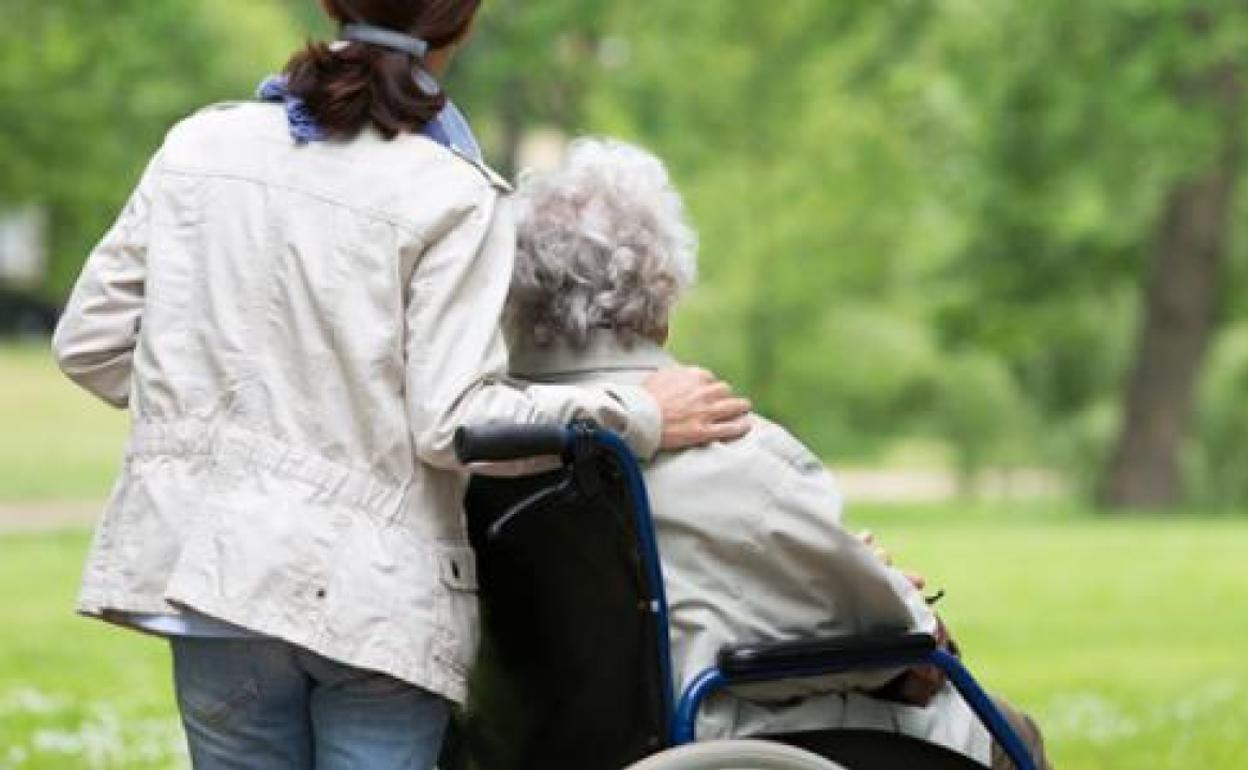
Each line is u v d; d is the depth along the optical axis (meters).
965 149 59.25
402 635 7.00
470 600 7.30
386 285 7.14
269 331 7.16
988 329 62.34
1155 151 53.28
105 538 7.27
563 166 7.87
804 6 57.56
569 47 64.19
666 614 7.39
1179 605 29.09
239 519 6.98
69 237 73.81
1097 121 54.38
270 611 6.92
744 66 57.59
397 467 7.13
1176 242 57.31
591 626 7.64
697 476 7.57
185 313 7.26
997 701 8.61
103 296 7.50
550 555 7.68
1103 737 17.84
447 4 7.52
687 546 7.59
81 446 57.38
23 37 60.12
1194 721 18.86
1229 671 22.86
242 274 7.21
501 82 65.50
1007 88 54.72
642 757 7.50
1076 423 66.31
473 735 8.38
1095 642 25.44
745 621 7.60
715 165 58.38
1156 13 51.75
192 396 7.18
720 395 7.68
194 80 68.62
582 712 7.77
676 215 7.84
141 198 7.52
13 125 65.75
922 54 58.84
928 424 67.62
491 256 7.27
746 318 60.50
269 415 7.11
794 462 7.67
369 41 7.48
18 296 92.44
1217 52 51.12
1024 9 53.41
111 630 23.66
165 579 7.07
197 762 7.44
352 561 7.00
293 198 7.24
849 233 59.56
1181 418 57.47
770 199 58.31
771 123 57.84
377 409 7.09
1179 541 38.25
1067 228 58.00
